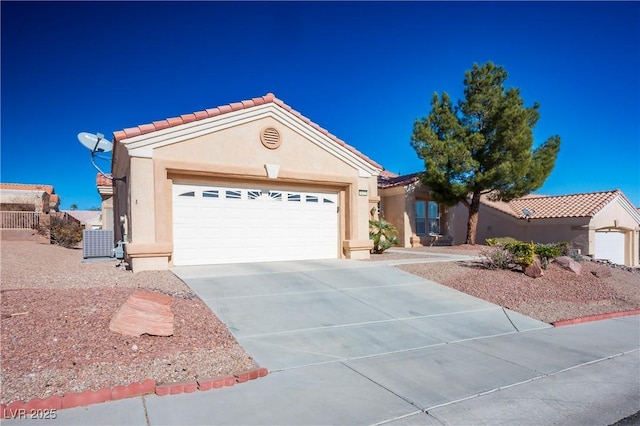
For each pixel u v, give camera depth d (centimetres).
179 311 735
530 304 1010
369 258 1516
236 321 754
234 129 1253
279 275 1105
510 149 2041
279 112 1326
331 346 679
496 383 554
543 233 2512
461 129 2086
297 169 1358
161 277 1015
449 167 2108
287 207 1386
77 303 716
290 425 430
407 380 556
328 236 1473
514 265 1373
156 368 536
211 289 934
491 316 902
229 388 514
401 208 2306
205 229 1243
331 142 1426
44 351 546
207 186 1250
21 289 842
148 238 1114
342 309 873
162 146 1145
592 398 515
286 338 698
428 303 960
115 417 432
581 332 827
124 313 616
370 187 1844
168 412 447
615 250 2530
